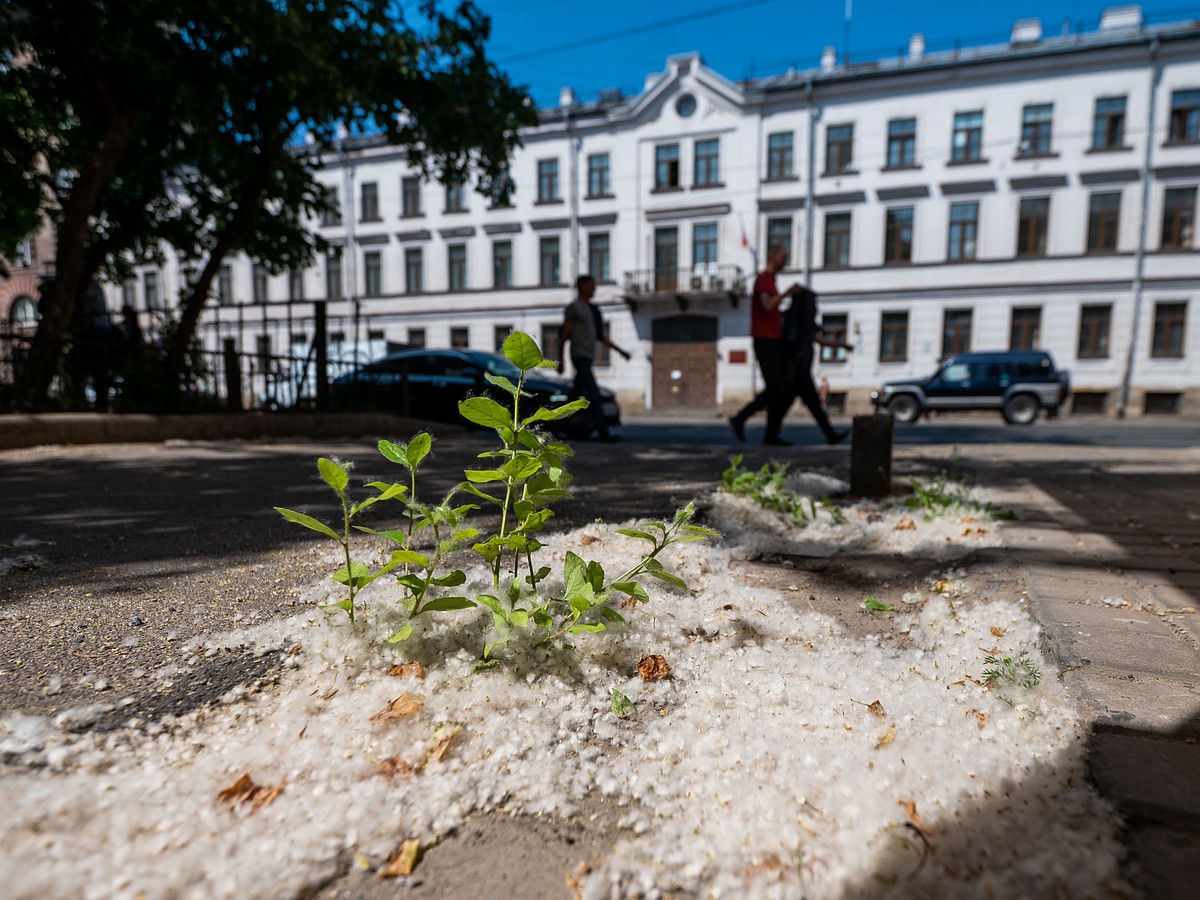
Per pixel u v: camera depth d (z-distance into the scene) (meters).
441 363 10.00
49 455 5.16
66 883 0.74
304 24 6.92
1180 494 3.65
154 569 2.07
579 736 1.14
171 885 0.76
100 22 6.50
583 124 24.67
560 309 25.41
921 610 1.85
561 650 1.37
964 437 9.84
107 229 9.95
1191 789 0.93
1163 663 1.37
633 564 2.05
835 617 1.81
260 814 0.89
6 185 8.21
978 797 0.91
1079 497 3.56
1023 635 1.54
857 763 1.00
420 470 4.63
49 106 7.55
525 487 1.49
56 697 1.22
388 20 7.73
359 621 1.43
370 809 0.92
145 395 6.49
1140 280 20.08
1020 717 1.14
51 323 6.80
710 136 23.34
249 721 1.14
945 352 21.94
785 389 6.41
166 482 3.92
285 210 10.23
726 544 2.49
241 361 7.34
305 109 7.81
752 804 0.94
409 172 26.81
